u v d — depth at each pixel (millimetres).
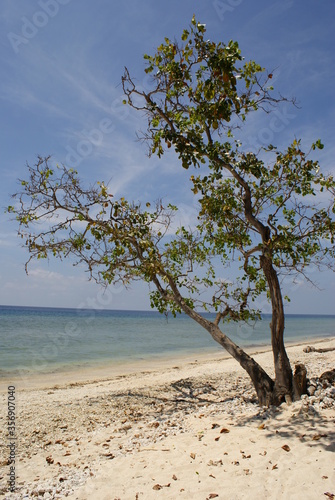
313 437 6961
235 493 5375
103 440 8648
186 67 9164
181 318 117875
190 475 6082
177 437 8172
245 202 10352
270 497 5211
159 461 6805
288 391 9438
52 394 13289
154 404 11766
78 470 6945
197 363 21906
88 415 10625
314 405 8672
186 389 13539
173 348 30594
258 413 9109
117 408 11305
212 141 9875
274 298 10023
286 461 6188
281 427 7762
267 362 19594
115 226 10508
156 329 55094
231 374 15984
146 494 5617
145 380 15539
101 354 25609
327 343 30875
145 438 8523
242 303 11578
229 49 8250
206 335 45125
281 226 10242
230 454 6723
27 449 8195
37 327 48062
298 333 56344
